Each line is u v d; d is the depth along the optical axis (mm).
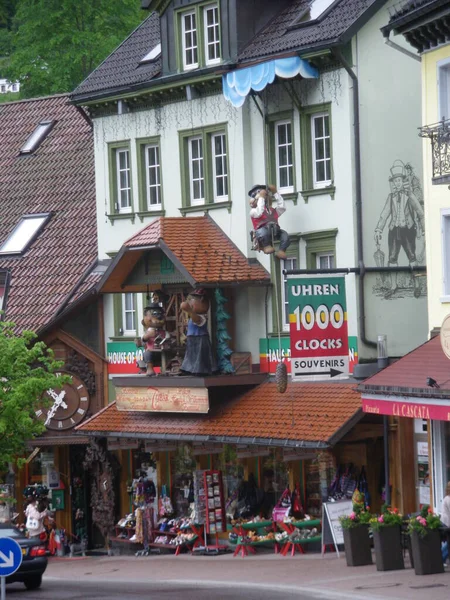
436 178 33438
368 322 37875
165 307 42406
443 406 31891
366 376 36969
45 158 51312
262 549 38562
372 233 38000
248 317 41031
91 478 47094
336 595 28547
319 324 36062
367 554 32594
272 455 39844
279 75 38156
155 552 41812
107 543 45375
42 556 33906
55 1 61594
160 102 43562
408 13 34156
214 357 40812
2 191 51344
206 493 39844
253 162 40906
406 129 38562
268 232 39000
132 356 44906
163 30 42969
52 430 45219
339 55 37562
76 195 49062
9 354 41219
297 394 38625
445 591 27734
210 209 42062
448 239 34750
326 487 36656
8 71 62656
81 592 32688
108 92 44500
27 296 46781
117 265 41906
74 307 45375
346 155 37938
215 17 41344
